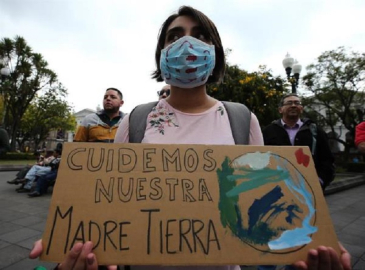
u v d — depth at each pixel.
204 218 0.87
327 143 2.50
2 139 3.65
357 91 16.69
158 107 1.14
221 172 0.95
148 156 0.97
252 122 1.14
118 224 0.84
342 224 4.06
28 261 2.37
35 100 24.12
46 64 20.92
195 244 0.82
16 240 2.88
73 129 28.41
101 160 0.95
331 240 0.85
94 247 0.80
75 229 0.82
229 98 6.52
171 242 0.82
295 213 0.89
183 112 1.12
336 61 16.62
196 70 1.10
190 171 0.95
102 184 0.90
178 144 1.00
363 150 2.18
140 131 1.08
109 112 2.89
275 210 0.89
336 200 6.30
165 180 0.93
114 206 0.86
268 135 2.75
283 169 0.97
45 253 0.79
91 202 0.86
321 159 2.49
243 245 0.83
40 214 3.98
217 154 0.99
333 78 16.72
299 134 2.55
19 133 28.42
